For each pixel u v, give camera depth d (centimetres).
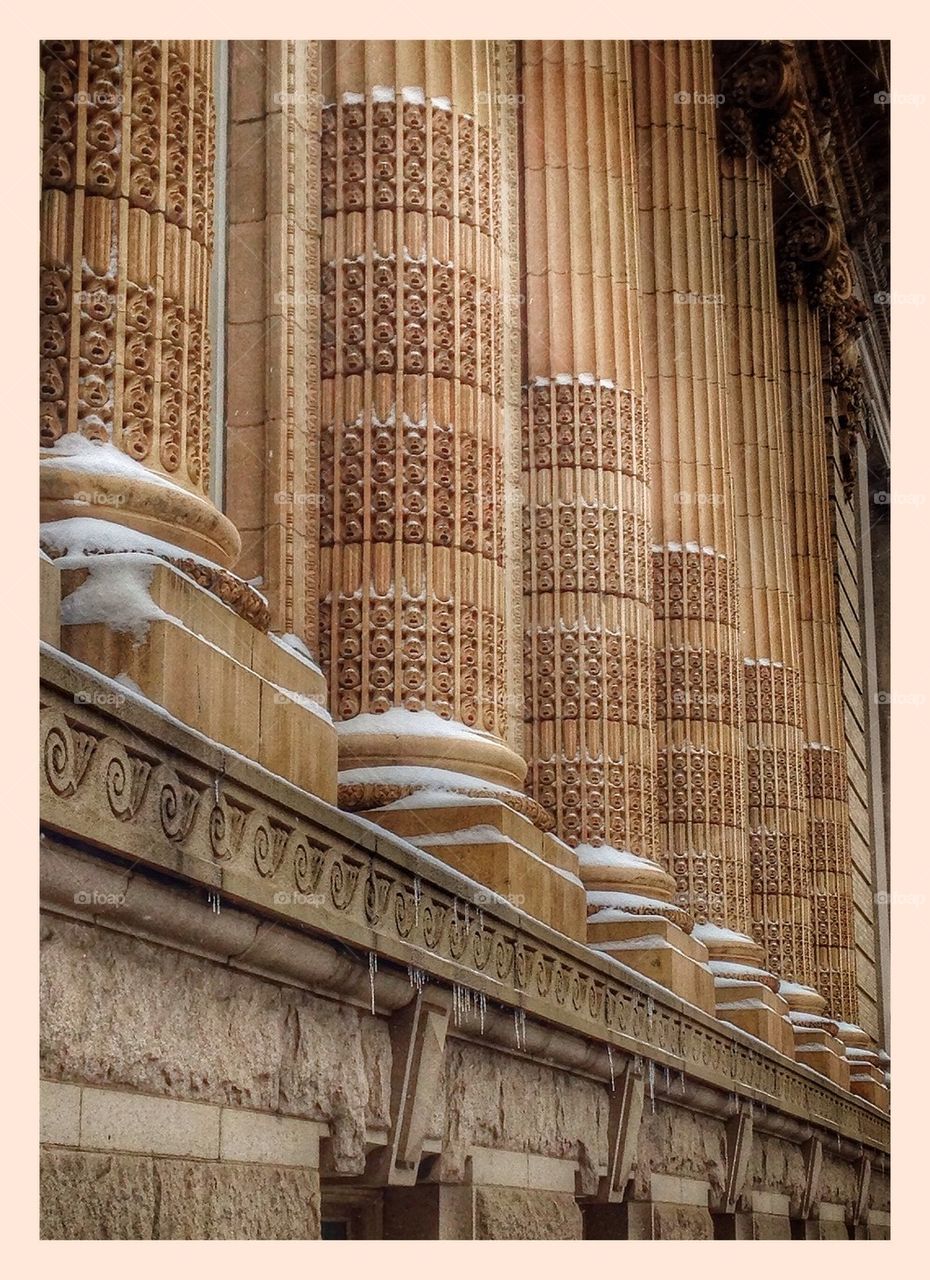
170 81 822
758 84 2403
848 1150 2350
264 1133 773
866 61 3005
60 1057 617
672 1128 1513
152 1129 678
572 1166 1231
